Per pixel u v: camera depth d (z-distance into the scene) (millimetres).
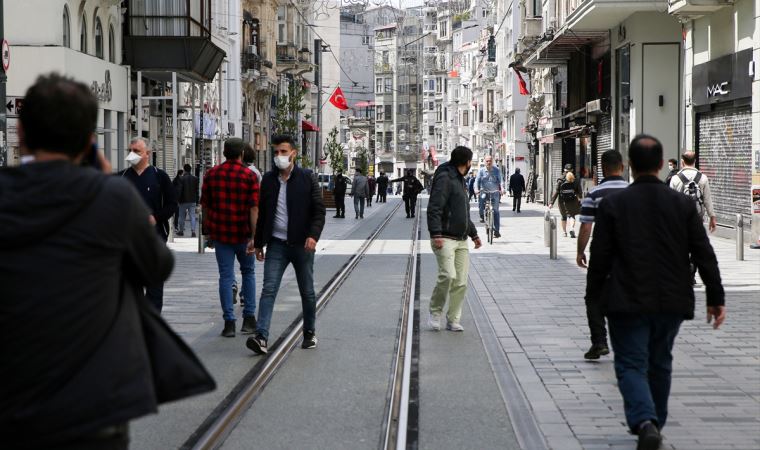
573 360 10977
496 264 22438
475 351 11680
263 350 11086
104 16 33906
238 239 12469
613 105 39781
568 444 7547
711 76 28859
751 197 25859
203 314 14609
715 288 7168
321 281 19078
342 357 11320
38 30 28438
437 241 12930
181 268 21547
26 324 3730
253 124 64812
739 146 27344
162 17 36500
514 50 81750
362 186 46688
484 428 8125
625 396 7031
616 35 39219
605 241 7207
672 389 9477
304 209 11328
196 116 47375
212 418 8398
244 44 60875
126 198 4000
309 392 9508
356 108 179625
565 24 41156
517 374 10258
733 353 11297
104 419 3762
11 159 25641
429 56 160875
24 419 3684
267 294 11234
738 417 8344
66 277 3795
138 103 35031
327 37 106812
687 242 7180
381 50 174625
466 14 135625
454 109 144750
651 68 36156
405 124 172250
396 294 17266
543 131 62281
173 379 4078
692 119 31000
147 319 4148
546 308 15133
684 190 16828
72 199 3861
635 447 7438
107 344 3852
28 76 28406
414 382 9961
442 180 12961
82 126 4027
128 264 4102
